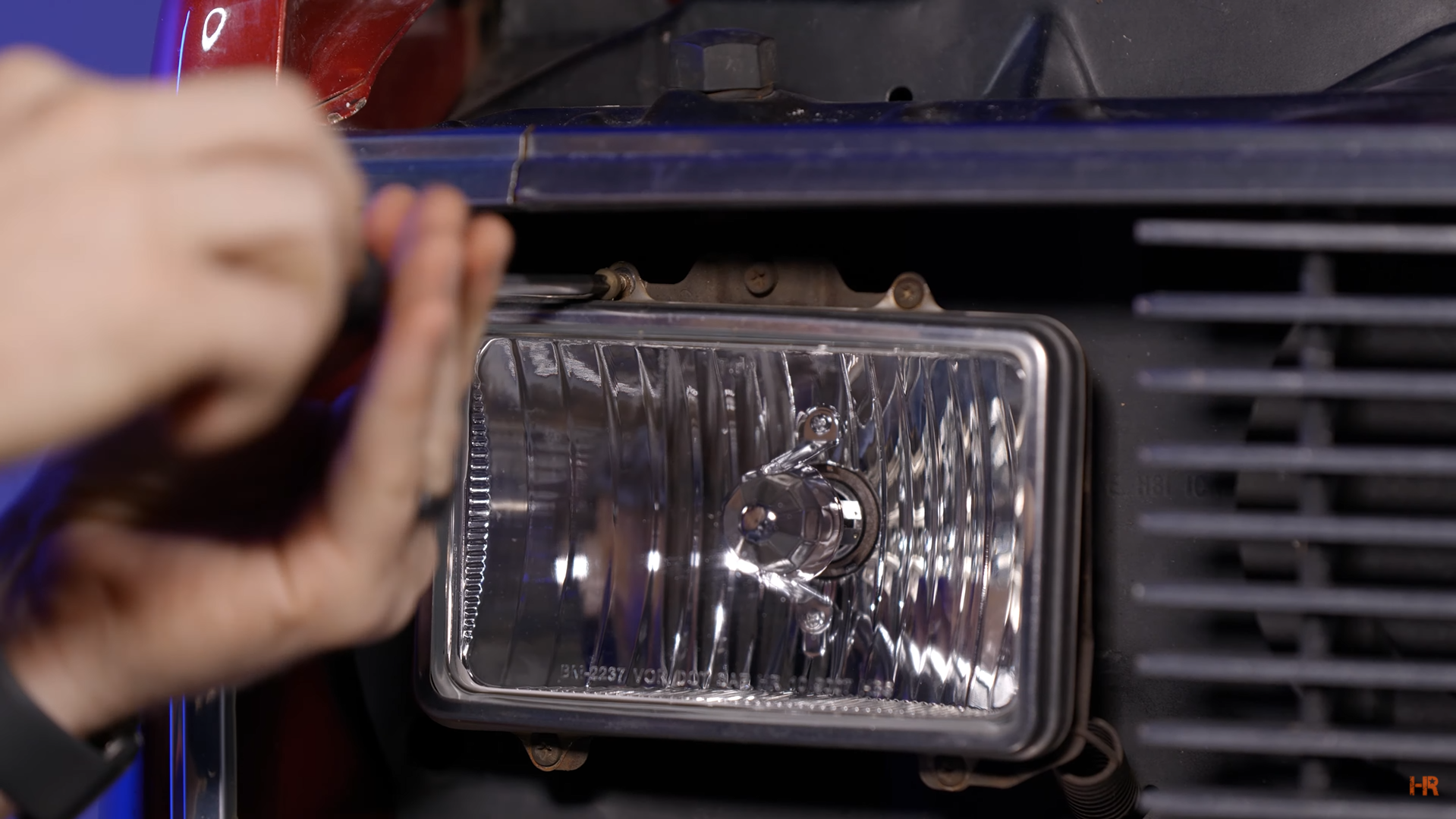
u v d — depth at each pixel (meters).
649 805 0.83
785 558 0.68
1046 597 0.63
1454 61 0.81
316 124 0.25
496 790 0.85
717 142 0.64
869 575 0.70
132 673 0.33
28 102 0.23
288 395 0.24
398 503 0.30
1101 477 0.72
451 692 0.73
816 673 0.71
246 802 0.75
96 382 0.20
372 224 0.32
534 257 0.75
